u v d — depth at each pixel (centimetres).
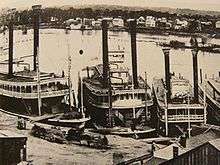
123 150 11081
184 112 11194
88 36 11275
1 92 11594
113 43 11225
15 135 11394
